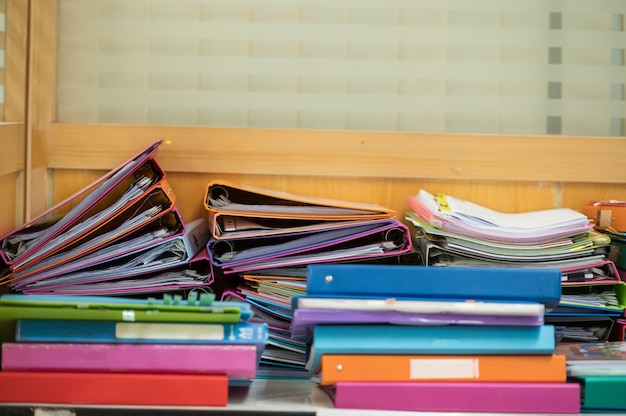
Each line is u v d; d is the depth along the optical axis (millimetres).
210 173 1638
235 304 1300
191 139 1621
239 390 1385
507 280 1312
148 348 1264
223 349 1269
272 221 1548
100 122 1640
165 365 1264
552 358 1309
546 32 1656
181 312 1257
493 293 1310
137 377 1253
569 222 1492
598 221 1585
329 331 1283
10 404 1242
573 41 1662
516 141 1646
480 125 1667
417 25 1646
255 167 1626
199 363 1266
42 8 1602
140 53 1629
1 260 1483
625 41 1670
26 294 1416
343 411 1260
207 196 1474
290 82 1641
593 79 1671
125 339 1266
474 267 1382
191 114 1642
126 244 1451
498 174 1648
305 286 1474
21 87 1573
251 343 1281
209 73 1633
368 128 1660
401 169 1637
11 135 1503
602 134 1684
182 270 1533
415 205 1583
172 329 1273
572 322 1550
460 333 1299
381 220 1476
